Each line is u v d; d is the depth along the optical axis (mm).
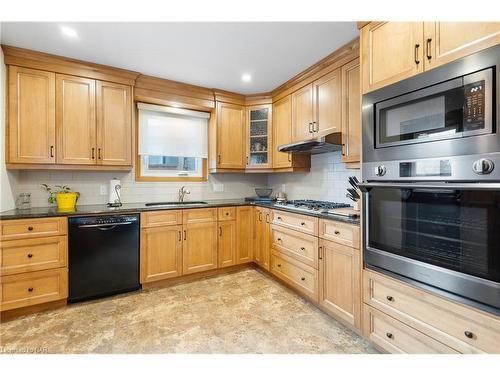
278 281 2879
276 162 3307
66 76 2447
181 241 2805
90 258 2340
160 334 1849
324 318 2080
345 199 2725
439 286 1241
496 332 1057
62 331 1879
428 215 1291
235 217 3166
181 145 3371
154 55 2377
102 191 2920
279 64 2566
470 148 1104
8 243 2018
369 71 1610
